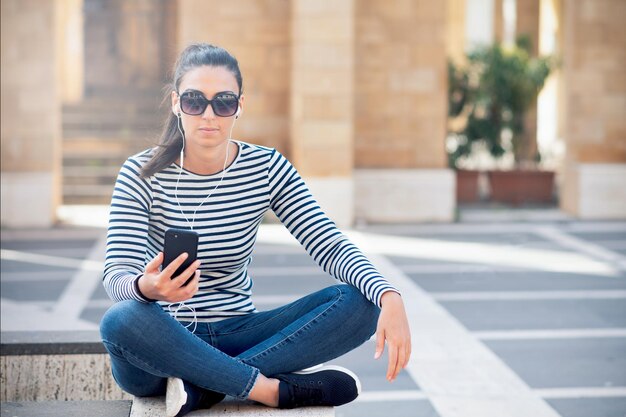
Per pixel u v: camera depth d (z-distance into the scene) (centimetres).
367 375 670
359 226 1427
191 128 340
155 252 356
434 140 1512
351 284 352
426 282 1003
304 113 1408
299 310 359
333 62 1405
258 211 356
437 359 706
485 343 752
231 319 361
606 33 1503
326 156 1414
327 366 354
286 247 1232
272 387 342
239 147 358
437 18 1498
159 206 349
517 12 1980
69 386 446
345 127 1413
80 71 2138
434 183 1490
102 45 2245
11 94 1431
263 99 1523
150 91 2181
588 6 1498
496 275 1043
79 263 1116
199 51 346
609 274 1048
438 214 1491
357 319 346
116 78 2247
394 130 1509
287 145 1532
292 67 1483
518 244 1259
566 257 1159
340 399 350
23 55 1432
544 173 1636
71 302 893
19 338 451
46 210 1423
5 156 1428
